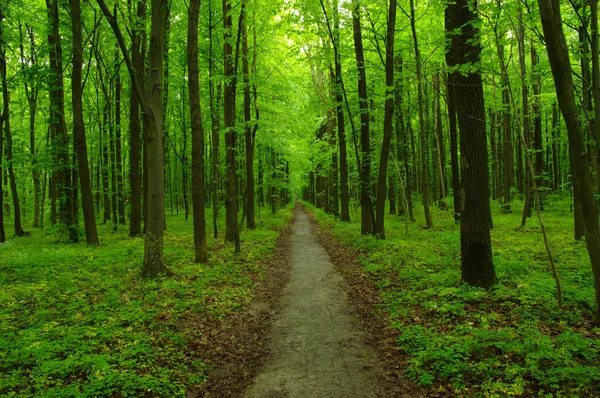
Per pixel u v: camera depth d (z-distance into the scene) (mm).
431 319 6273
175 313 6953
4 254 12688
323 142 25953
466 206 7562
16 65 22219
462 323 5820
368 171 16219
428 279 8312
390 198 26516
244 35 16578
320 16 15320
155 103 9742
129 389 4262
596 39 5918
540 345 4621
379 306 7504
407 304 7219
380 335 6203
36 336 5520
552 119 27781
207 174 37844
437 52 16125
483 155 7492
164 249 13375
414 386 4504
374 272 10109
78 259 11570
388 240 14062
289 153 25953
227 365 5492
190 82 11172
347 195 22469
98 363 4688
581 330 5188
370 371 5043
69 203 16172
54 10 16141
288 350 5930
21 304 7305
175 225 22922
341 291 9156
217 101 16375
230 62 14188
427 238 14055
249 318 7398
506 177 21672
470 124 7492
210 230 20188
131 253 12680
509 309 6180
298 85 21141
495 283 7406
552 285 6887
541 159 20344
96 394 4086
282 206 45062
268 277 10930
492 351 4867
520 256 9867
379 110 20953
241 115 23031
